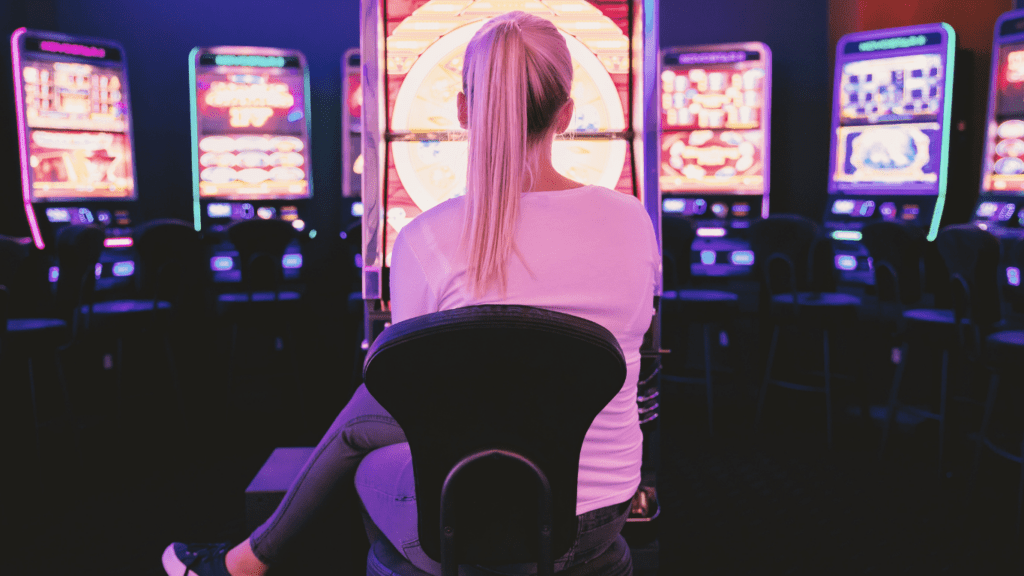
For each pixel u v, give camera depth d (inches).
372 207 77.7
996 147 155.6
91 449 146.3
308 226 202.5
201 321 191.6
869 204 176.6
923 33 167.0
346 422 51.4
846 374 170.2
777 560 100.4
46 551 104.1
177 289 155.9
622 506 45.9
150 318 150.1
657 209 79.7
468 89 43.0
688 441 148.9
